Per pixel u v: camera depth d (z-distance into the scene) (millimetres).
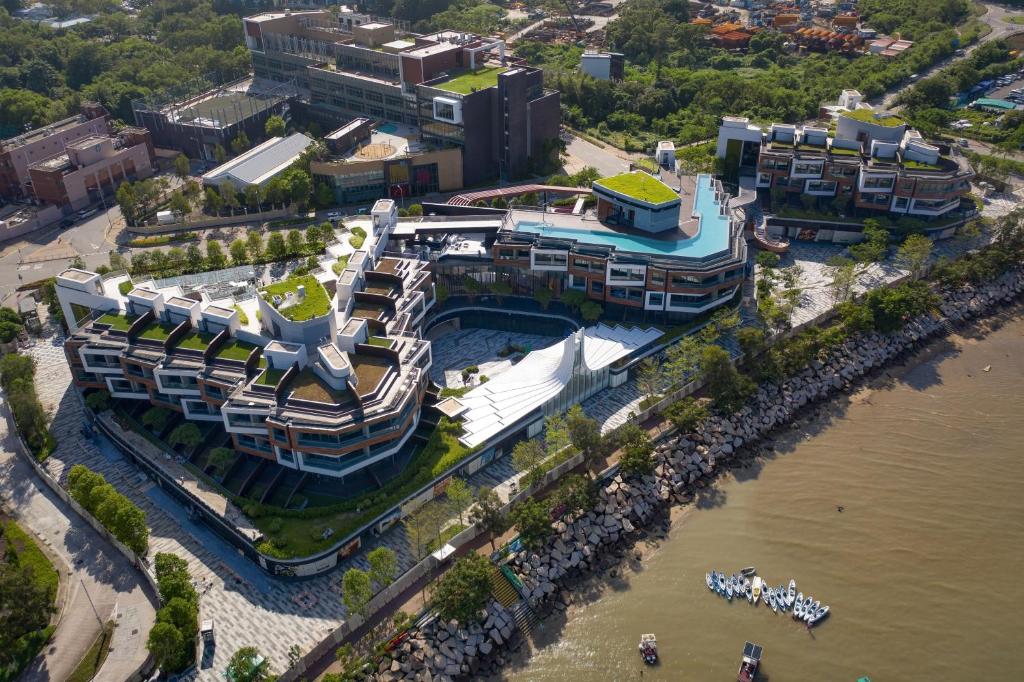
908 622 162000
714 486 194250
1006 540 179625
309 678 144750
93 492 168750
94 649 150125
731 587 168500
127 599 160625
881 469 198875
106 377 198375
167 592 151625
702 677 151875
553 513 178625
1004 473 197250
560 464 188625
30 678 145250
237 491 179125
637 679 151500
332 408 171125
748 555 176375
